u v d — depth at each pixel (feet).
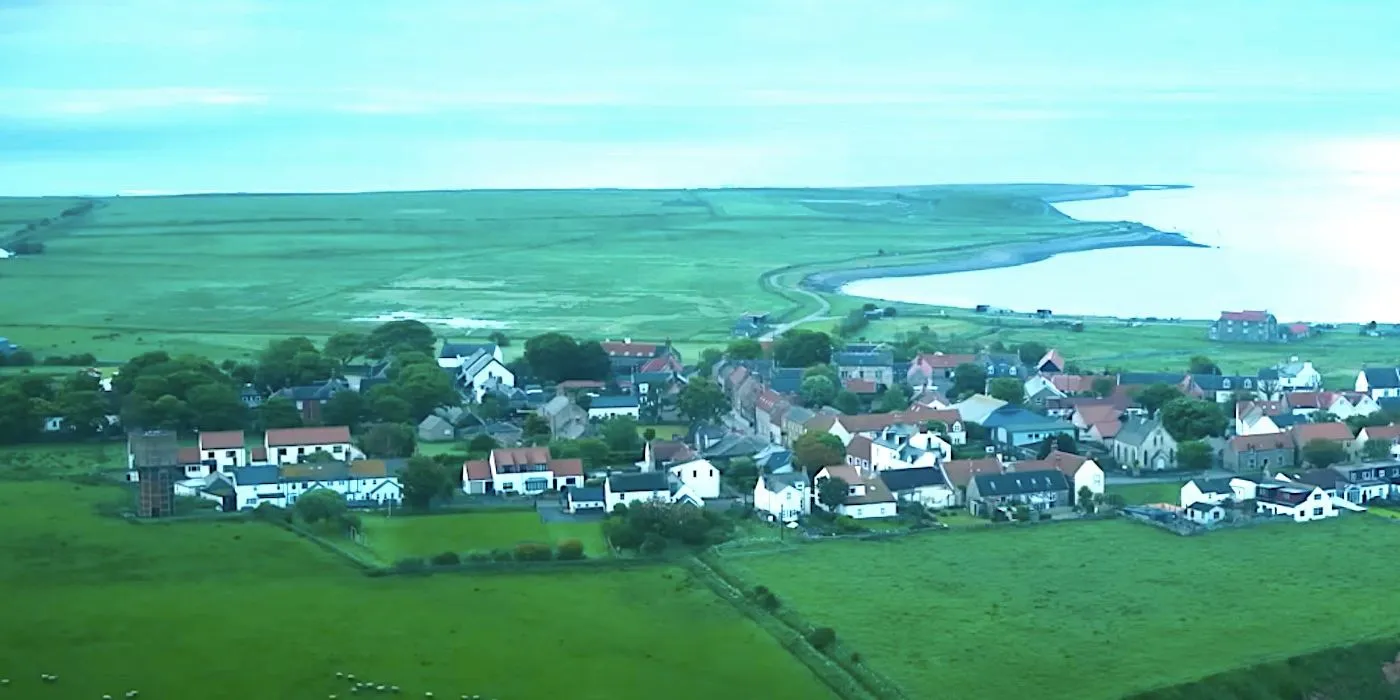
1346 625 589.32
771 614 602.85
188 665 542.57
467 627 586.45
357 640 570.46
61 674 531.91
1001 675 534.78
